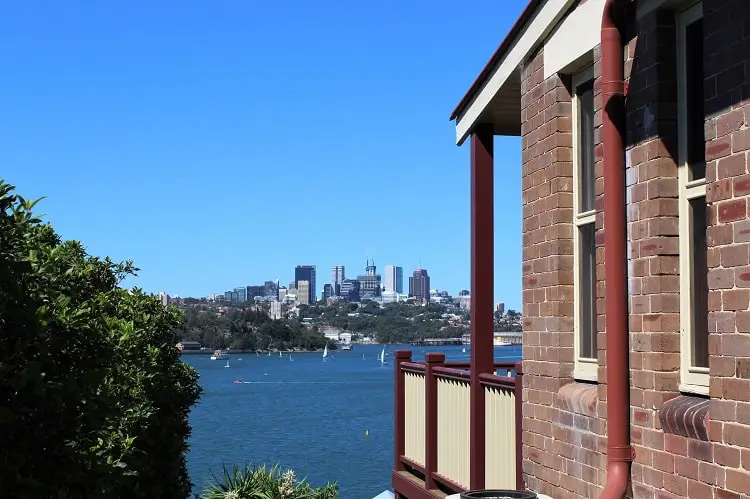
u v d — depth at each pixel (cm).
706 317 515
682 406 509
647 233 546
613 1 564
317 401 9519
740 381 455
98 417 478
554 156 700
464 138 976
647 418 544
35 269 481
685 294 530
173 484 1136
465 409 911
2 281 413
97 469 480
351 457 4709
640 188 556
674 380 532
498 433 832
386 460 4581
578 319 687
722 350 469
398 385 1138
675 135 539
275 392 11200
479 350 883
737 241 460
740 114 461
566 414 672
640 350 553
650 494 539
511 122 931
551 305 703
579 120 692
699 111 523
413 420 1095
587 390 646
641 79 558
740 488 453
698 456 491
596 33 626
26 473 428
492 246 913
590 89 677
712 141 482
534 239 741
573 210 695
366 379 14438
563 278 693
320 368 18275
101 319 708
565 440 673
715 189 478
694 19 527
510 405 807
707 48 488
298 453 4900
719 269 473
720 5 478
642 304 552
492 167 932
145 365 991
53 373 451
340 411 8119
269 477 1294
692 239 529
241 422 6988
